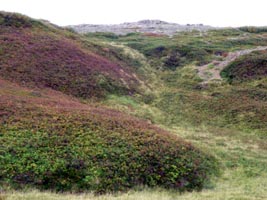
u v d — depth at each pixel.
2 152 15.27
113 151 16.80
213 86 38.94
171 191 15.30
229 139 25.23
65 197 12.72
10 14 46.31
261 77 38.62
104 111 25.16
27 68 32.91
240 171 19.39
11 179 13.92
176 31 78.38
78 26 101.06
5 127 17.48
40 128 17.88
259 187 16.41
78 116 20.56
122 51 51.94
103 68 39.41
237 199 13.83
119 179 15.11
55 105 23.03
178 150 18.70
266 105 30.66
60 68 35.28
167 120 29.97
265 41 60.94
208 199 13.70
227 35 67.12
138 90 37.66
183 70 46.50
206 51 52.53
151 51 54.47
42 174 14.39
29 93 25.72
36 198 12.13
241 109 30.67
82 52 42.12
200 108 32.66
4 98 21.69
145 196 13.61
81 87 32.97
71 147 16.55
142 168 16.14
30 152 15.63
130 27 92.94
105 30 85.38
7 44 36.97
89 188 14.33
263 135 25.83
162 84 42.16
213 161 20.22
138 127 21.28
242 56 45.84
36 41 40.38
